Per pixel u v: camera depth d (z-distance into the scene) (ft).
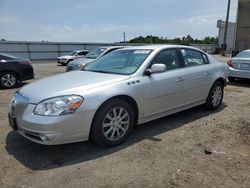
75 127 11.89
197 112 19.61
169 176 10.70
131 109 13.94
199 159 12.14
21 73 33.50
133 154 12.64
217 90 20.18
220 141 14.23
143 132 15.47
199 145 13.70
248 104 22.31
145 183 10.23
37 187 9.98
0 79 32.24
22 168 11.39
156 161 11.94
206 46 173.06
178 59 17.10
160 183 10.23
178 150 13.08
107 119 13.05
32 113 11.79
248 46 120.16
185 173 10.93
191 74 17.31
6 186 10.05
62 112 11.56
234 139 14.51
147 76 14.73
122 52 17.13
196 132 15.53
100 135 12.75
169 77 15.75
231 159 12.16
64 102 11.68
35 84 13.78
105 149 13.19
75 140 12.12
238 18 121.29
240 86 31.53
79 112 11.89
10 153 12.82
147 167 11.41
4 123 17.29
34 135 11.83
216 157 12.35
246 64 31.40
